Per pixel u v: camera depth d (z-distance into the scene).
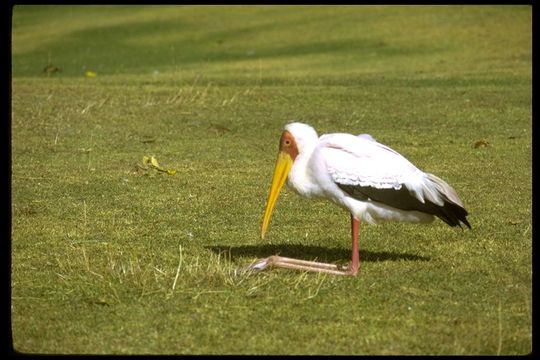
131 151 14.71
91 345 7.37
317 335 7.50
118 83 20.56
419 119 16.77
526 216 11.00
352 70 23.14
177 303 8.23
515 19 28.73
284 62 25.19
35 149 14.65
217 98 18.61
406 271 9.05
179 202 11.88
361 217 8.94
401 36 27.83
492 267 9.14
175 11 35.03
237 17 32.91
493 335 7.43
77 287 8.70
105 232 10.58
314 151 8.95
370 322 7.76
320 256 9.69
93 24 33.53
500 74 21.28
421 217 8.97
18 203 11.74
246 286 8.62
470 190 12.27
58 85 20.00
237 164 13.94
